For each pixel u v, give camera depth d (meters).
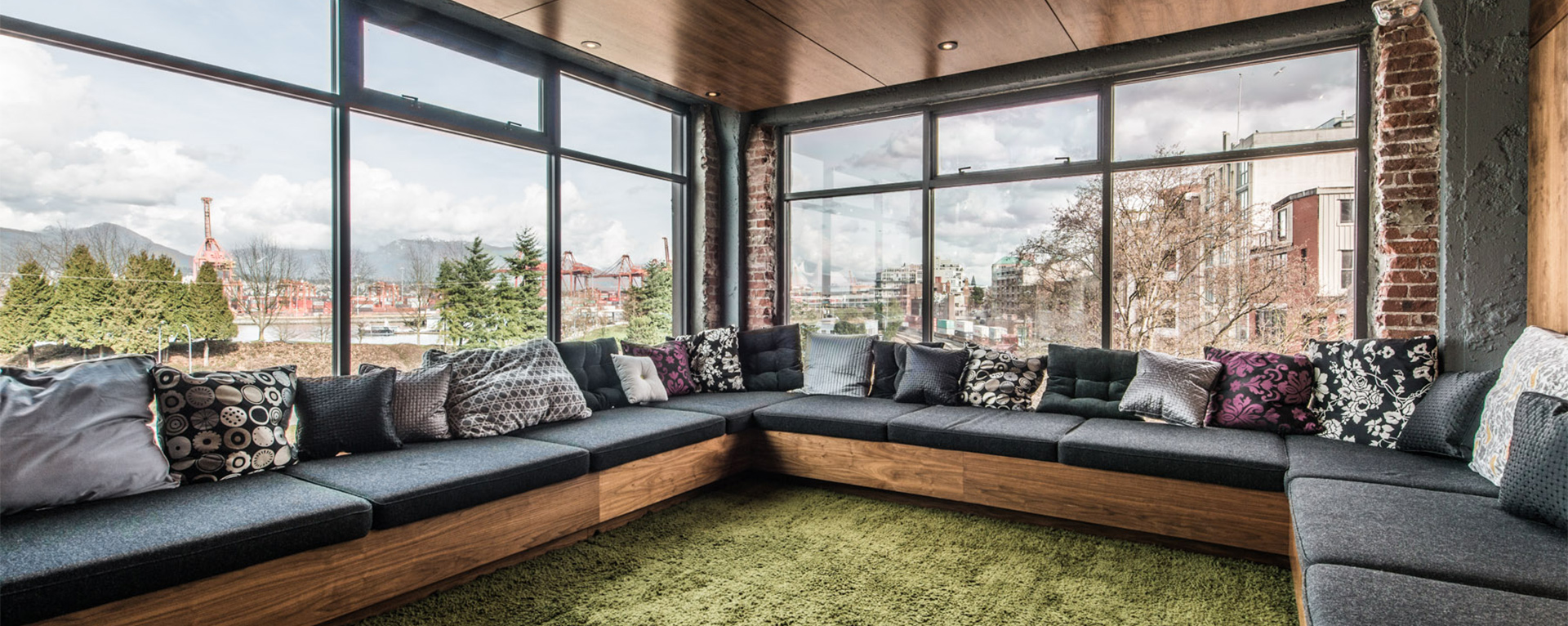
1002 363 4.15
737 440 4.01
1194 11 3.39
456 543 2.51
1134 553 2.86
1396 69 3.31
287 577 2.05
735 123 5.35
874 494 3.76
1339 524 1.91
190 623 1.86
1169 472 2.93
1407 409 2.92
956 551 2.88
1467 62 3.01
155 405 2.55
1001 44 3.82
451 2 3.45
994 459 3.39
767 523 3.24
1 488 1.93
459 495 2.48
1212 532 2.87
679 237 5.34
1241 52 3.80
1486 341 2.99
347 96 3.24
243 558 1.92
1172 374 3.54
